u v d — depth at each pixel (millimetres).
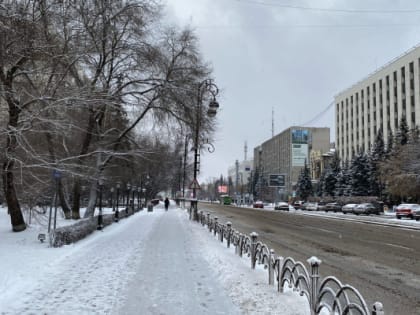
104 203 61906
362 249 16734
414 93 80438
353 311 5531
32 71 14852
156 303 7625
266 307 7191
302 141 149000
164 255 13438
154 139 33188
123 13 22219
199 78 25125
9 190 19922
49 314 6887
